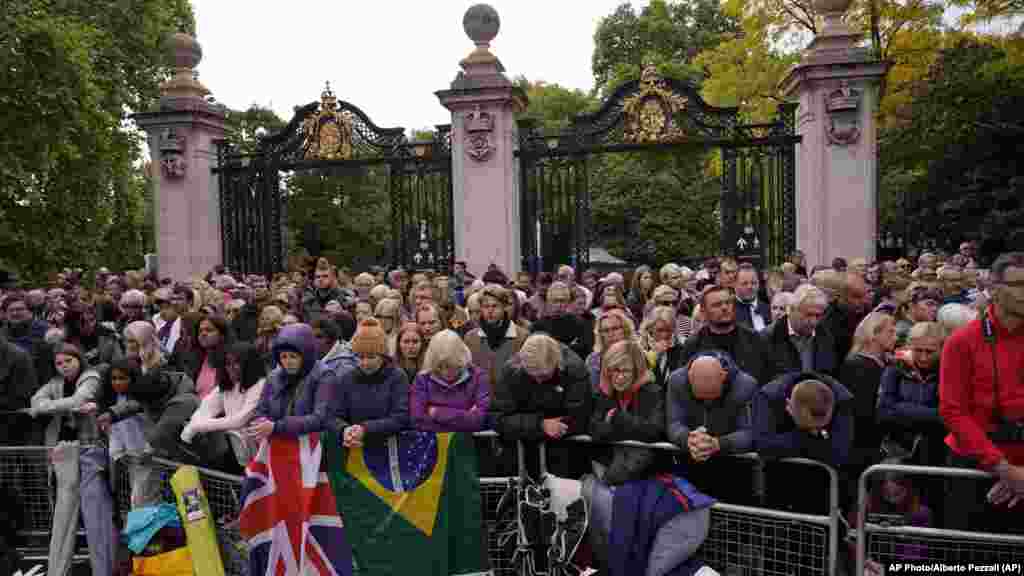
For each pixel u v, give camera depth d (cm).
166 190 1292
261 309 789
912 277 779
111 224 2062
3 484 566
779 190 1147
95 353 725
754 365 507
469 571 461
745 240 1142
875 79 1070
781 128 1136
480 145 1165
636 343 465
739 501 455
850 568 404
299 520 455
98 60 1836
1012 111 1558
